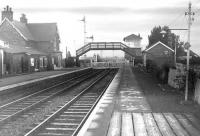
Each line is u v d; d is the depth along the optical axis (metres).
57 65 64.81
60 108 15.74
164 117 13.13
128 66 75.69
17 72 45.53
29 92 24.39
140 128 11.09
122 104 16.92
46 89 25.41
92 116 13.41
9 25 57.59
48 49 63.34
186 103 16.75
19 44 57.53
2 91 22.97
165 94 21.42
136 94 21.55
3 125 12.52
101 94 22.11
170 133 10.37
